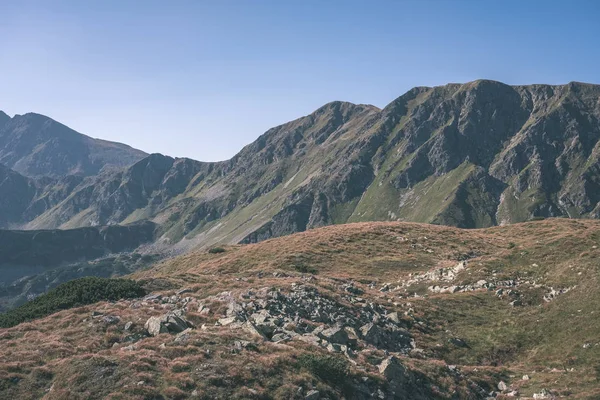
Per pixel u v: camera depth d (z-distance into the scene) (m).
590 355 33.41
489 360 36.91
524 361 36.00
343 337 31.91
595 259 49.34
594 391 28.16
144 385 22.27
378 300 46.34
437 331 41.12
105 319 31.77
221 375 23.75
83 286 40.41
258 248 85.38
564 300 42.78
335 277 59.78
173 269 106.81
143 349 26.33
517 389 30.89
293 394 23.22
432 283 56.28
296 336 30.78
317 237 84.50
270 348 27.62
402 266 67.75
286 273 53.84
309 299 39.25
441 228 92.69
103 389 22.19
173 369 24.08
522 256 58.41
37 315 35.53
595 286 42.62
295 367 25.88
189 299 38.00
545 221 95.62
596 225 85.00
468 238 84.00
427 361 32.66
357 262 70.19
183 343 27.03
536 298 46.09
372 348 32.19
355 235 84.44
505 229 93.75
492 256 61.88
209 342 27.41
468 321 43.41
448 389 29.08
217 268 76.69
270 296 38.38
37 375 24.34
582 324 37.69
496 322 42.69
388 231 87.38
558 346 36.31
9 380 23.92
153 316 32.69
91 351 27.50
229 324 31.67
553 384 30.55
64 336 29.81
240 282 45.06
